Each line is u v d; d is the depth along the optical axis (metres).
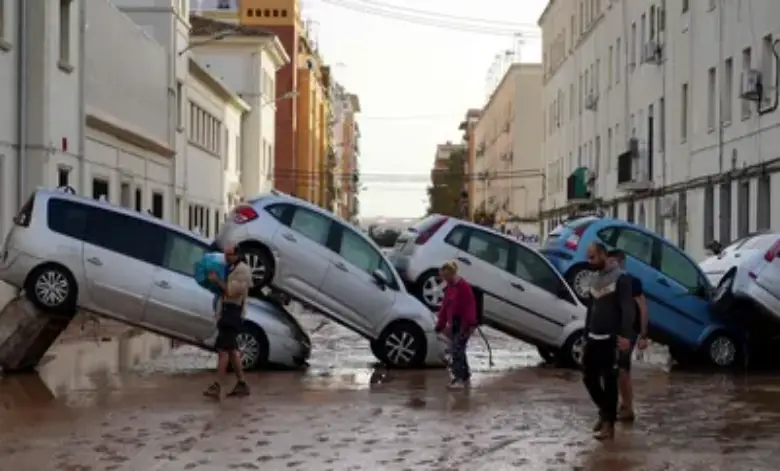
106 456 10.02
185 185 42.81
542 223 68.25
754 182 27.89
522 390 15.40
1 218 23.31
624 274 11.31
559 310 18.98
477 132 124.81
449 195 139.25
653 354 22.42
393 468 9.64
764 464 9.86
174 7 39.91
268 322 17.56
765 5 27.09
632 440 11.14
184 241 17.09
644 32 41.12
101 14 29.52
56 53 25.36
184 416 12.45
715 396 14.96
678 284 19.41
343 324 18.00
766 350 20.23
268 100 65.62
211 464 9.72
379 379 16.64
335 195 116.88
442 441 11.00
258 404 13.55
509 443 10.92
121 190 32.72
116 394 14.33
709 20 32.12
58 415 12.43
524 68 82.75
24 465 9.60
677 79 35.81
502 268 18.95
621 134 44.91
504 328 19.05
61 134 25.83
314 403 13.71
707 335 19.39
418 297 18.97
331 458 10.05
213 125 50.41
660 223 38.09
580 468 9.68
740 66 29.20
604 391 11.29
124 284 16.58
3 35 23.22
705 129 32.47
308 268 17.67
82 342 21.31
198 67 44.00
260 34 61.38
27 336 16.38
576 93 56.53
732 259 21.39
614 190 46.12
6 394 14.20
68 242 16.41
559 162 62.53
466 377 15.77
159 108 38.19
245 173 61.50
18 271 16.25
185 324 16.86
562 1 61.72
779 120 26.08
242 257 15.24
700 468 9.68
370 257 18.19
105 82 30.11
